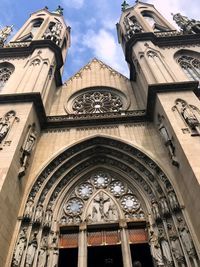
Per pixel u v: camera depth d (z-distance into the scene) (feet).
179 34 110.32
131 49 104.17
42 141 75.41
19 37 122.01
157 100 72.84
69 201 67.72
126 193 68.49
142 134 75.25
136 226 61.82
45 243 56.03
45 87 85.46
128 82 103.55
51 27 126.31
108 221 62.49
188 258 48.65
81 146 73.87
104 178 73.05
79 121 80.43
